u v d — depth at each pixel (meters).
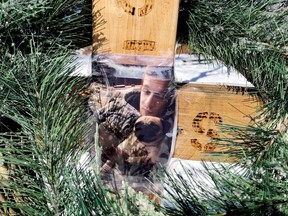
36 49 0.71
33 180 0.62
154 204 0.59
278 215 0.55
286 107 0.74
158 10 0.75
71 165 0.61
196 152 0.87
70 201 0.57
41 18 0.71
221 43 0.83
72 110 0.68
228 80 0.91
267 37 0.80
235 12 0.81
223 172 0.65
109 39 0.76
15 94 0.65
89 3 0.79
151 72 0.77
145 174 0.78
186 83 0.88
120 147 0.78
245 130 0.72
